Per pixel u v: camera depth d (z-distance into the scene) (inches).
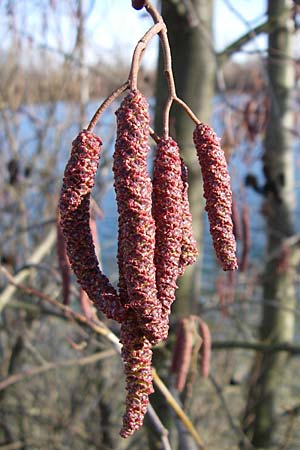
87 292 55.7
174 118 145.9
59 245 107.7
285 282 228.8
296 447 232.5
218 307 161.0
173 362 113.7
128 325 54.4
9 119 229.6
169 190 55.1
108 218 316.5
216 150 57.8
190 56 145.5
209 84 147.8
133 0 54.2
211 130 58.2
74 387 234.4
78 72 225.0
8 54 229.0
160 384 104.0
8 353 234.2
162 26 54.3
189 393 122.1
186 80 146.2
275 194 215.5
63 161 255.3
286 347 161.9
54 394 241.6
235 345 165.9
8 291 151.0
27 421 237.3
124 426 53.9
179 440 103.9
